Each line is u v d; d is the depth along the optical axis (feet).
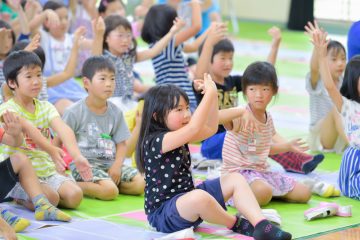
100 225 12.69
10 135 12.62
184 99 12.12
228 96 18.07
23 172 13.08
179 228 11.97
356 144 15.07
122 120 15.42
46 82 18.20
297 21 49.83
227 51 17.80
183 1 26.66
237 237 11.93
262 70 13.94
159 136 11.87
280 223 12.57
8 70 13.71
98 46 18.56
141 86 23.95
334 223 12.96
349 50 19.06
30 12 23.53
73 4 28.81
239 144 14.08
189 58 26.32
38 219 12.94
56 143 14.85
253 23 54.19
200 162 17.15
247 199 12.01
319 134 19.61
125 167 15.33
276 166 17.67
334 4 51.98
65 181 13.89
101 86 14.78
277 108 24.98
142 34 20.68
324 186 15.03
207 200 11.61
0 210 12.75
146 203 12.29
